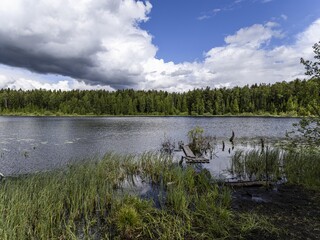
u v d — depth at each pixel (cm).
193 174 1048
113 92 13112
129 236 593
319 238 555
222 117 8931
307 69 953
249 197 841
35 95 11488
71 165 1180
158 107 11150
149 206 730
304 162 1138
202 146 2023
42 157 1653
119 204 736
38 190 780
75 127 4100
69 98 11875
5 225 557
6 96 11381
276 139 2598
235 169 1259
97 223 670
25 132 3189
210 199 776
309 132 956
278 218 664
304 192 875
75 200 770
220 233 589
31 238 580
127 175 1169
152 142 2423
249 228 603
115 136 2906
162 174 1127
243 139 2620
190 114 10894
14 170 1305
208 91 11219
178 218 673
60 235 600
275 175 1082
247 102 10169
